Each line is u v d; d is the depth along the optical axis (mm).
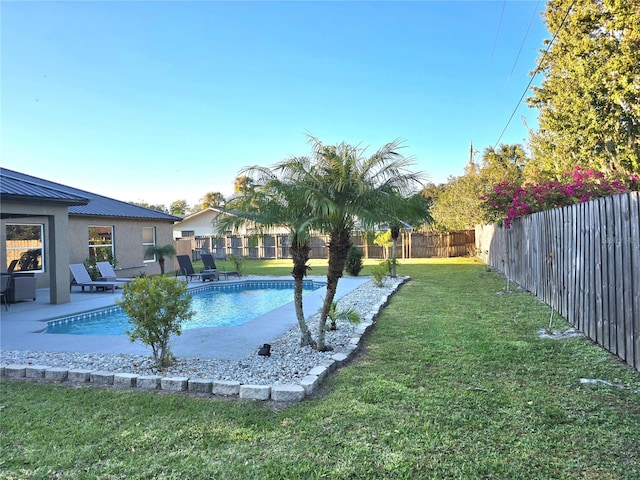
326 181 5047
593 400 3441
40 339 6348
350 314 6273
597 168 11461
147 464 2723
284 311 8391
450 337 5707
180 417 3447
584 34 10547
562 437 2859
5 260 11922
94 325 8828
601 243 4980
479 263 20125
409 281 13125
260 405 3688
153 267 18266
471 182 25156
